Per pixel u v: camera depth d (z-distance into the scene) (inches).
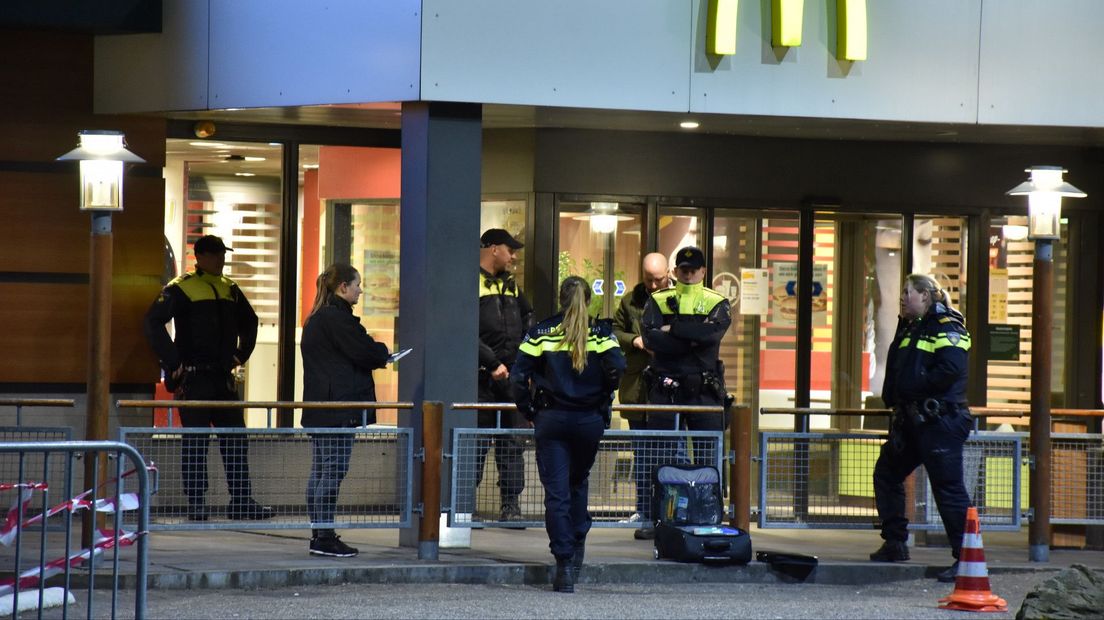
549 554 637.9
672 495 626.2
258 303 789.2
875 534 757.3
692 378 663.8
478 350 693.3
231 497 607.5
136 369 750.5
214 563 588.7
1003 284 836.6
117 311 746.8
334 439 615.2
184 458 601.9
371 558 616.1
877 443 660.1
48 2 706.8
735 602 558.6
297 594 555.2
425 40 636.1
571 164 780.6
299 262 792.3
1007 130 726.5
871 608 550.6
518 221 786.8
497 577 597.6
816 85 681.0
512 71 647.1
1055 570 642.8
